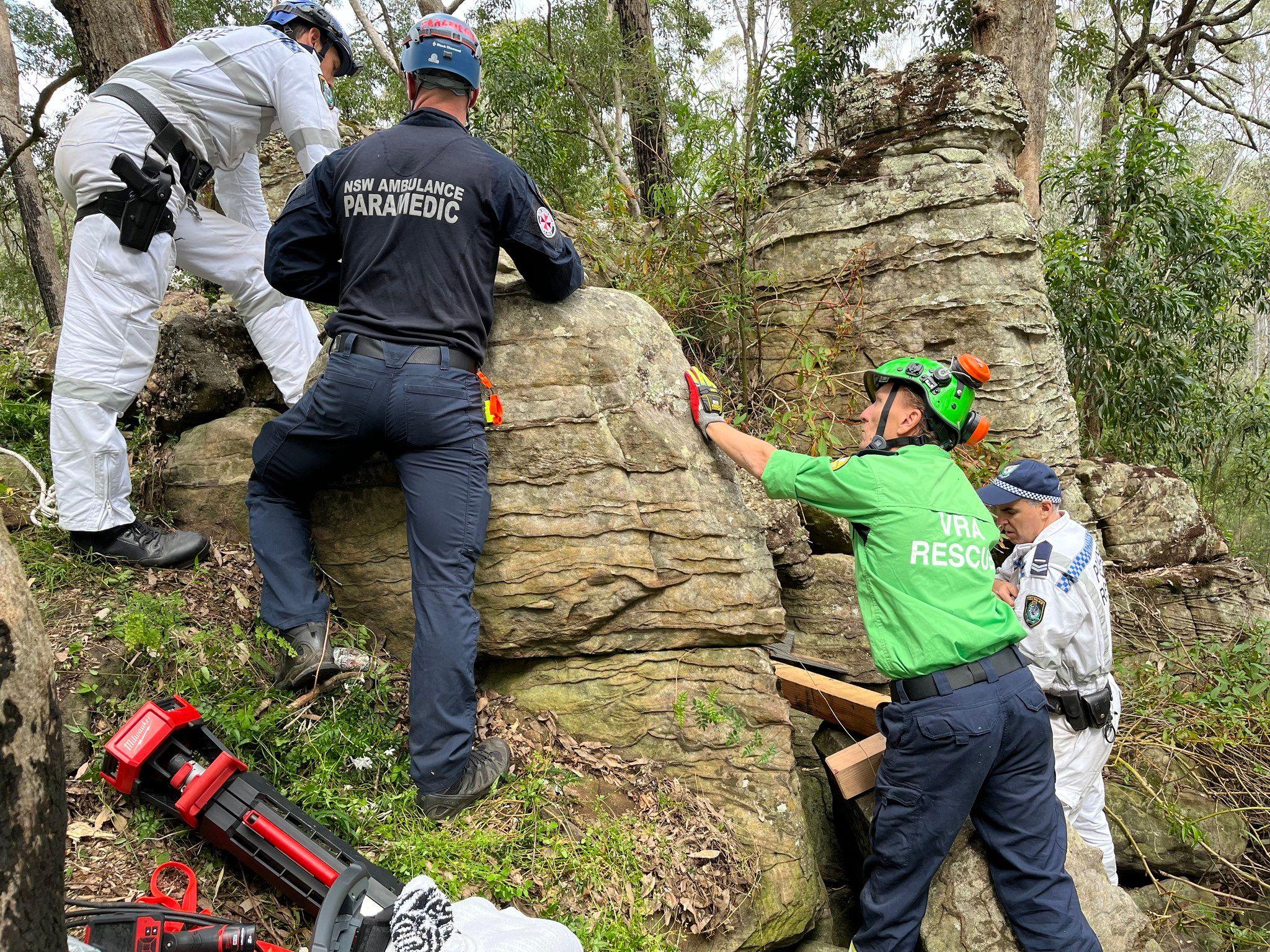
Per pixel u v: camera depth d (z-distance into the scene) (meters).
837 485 2.72
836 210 5.03
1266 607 5.38
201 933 1.85
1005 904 2.68
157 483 3.37
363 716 2.79
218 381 3.48
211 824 2.21
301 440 2.69
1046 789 2.68
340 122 5.71
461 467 2.63
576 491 3.03
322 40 3.29
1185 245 8.17
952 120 4.89
